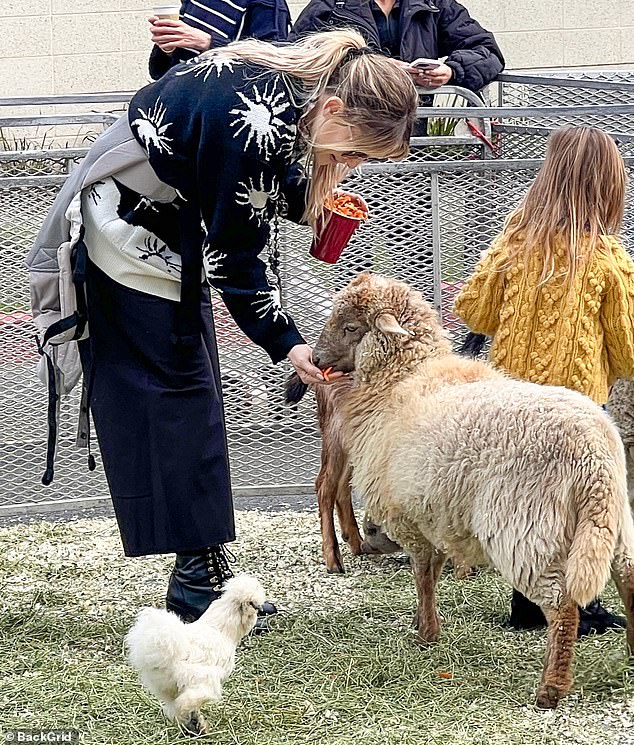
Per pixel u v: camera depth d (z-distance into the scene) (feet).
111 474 13.76
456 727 11.30
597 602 14.20
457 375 13.08
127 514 13.71
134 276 13.23
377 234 20.07
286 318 12.30
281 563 17.34
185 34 14.46
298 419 21.17
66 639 14.06
